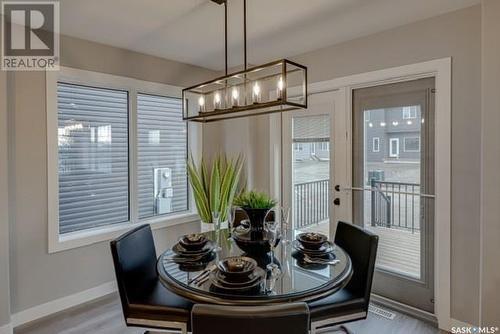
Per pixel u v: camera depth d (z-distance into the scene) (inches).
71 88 123.3
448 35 100.3
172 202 158.6
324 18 104.5
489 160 87.0
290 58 143.4
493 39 85.9
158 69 144.6
